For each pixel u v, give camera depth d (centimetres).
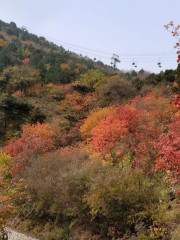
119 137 1215
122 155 1098
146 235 590
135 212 650
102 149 1194
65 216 877
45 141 1747
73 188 823
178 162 585
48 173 1073
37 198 975
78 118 2250
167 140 601
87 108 3056
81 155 1228
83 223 828
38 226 938
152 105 1962
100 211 700
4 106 3050
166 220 601
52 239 823
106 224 725
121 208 675
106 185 695
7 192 762
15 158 1433
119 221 687
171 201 704
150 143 889
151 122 1327
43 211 970
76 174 857
